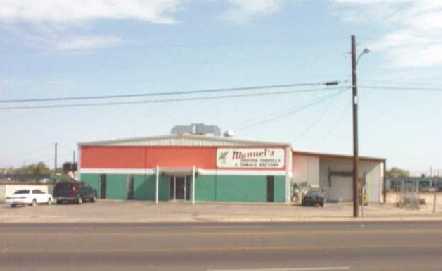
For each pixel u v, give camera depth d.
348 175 77.69
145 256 15.61
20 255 15.69
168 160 63.25
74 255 15.72
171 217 34.31
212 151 62.75
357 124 40.28
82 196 55.69
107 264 14.29
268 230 23.14
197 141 63.25
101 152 64.38
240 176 62.03
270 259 15.17
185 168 61.91
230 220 32.19
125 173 63.84
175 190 62.84
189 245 17.92
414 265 14.30
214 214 38.03
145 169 63.56
